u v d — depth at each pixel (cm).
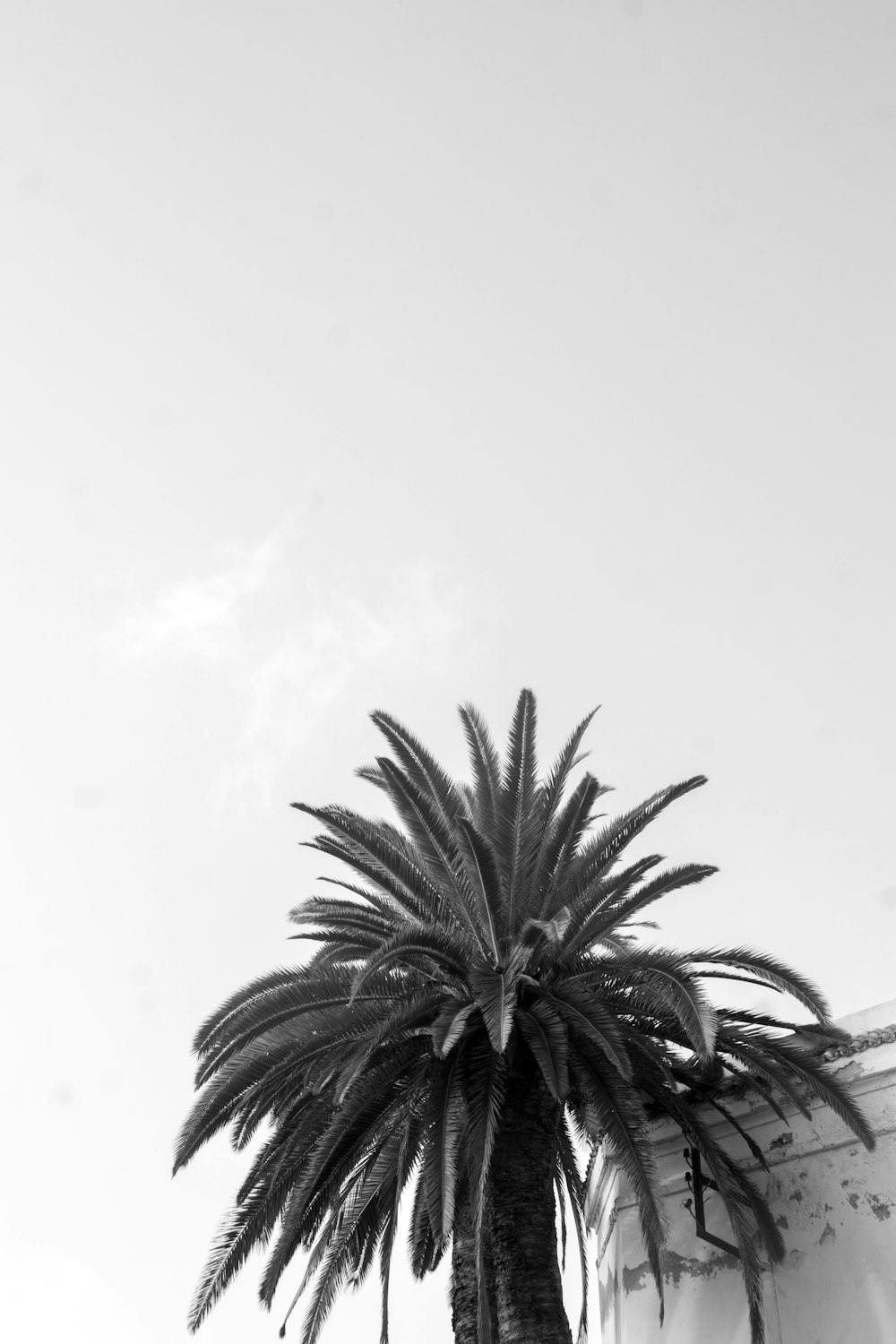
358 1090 1460
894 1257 1443
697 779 1577
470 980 1498
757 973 1548
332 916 1662
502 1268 1423
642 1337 1667
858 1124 1440
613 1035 1382
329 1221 1527
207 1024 1591
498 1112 1488
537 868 1622
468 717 1895
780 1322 1502
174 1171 1448
